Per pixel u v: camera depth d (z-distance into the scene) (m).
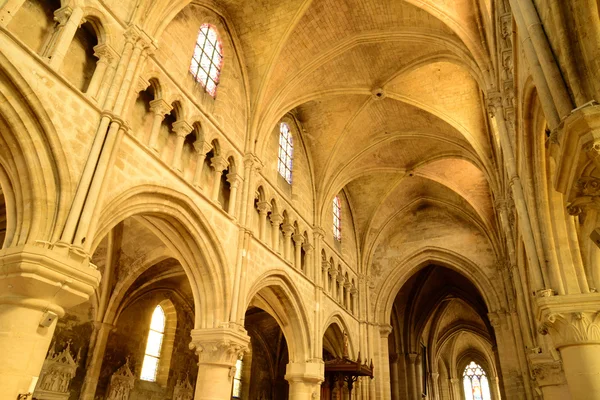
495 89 15.25
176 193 13.45
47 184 9.40
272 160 21.38
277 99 19.92
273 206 20.30
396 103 23.97
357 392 26.61
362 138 25.84
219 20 18.77
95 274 9.55
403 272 32.72
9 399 7.93
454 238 32.28
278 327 31.08
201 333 14.30
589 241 9.96
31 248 8.55
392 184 30.09
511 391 26.91
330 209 27.69
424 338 46.03
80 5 11.13
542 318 10.21
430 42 19.05
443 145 26.72
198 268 14.83
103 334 19.28
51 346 17.59
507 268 29.14
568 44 6.23
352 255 30.39
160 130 14.11
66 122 10.04
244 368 28.75
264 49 19.30
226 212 16.12
